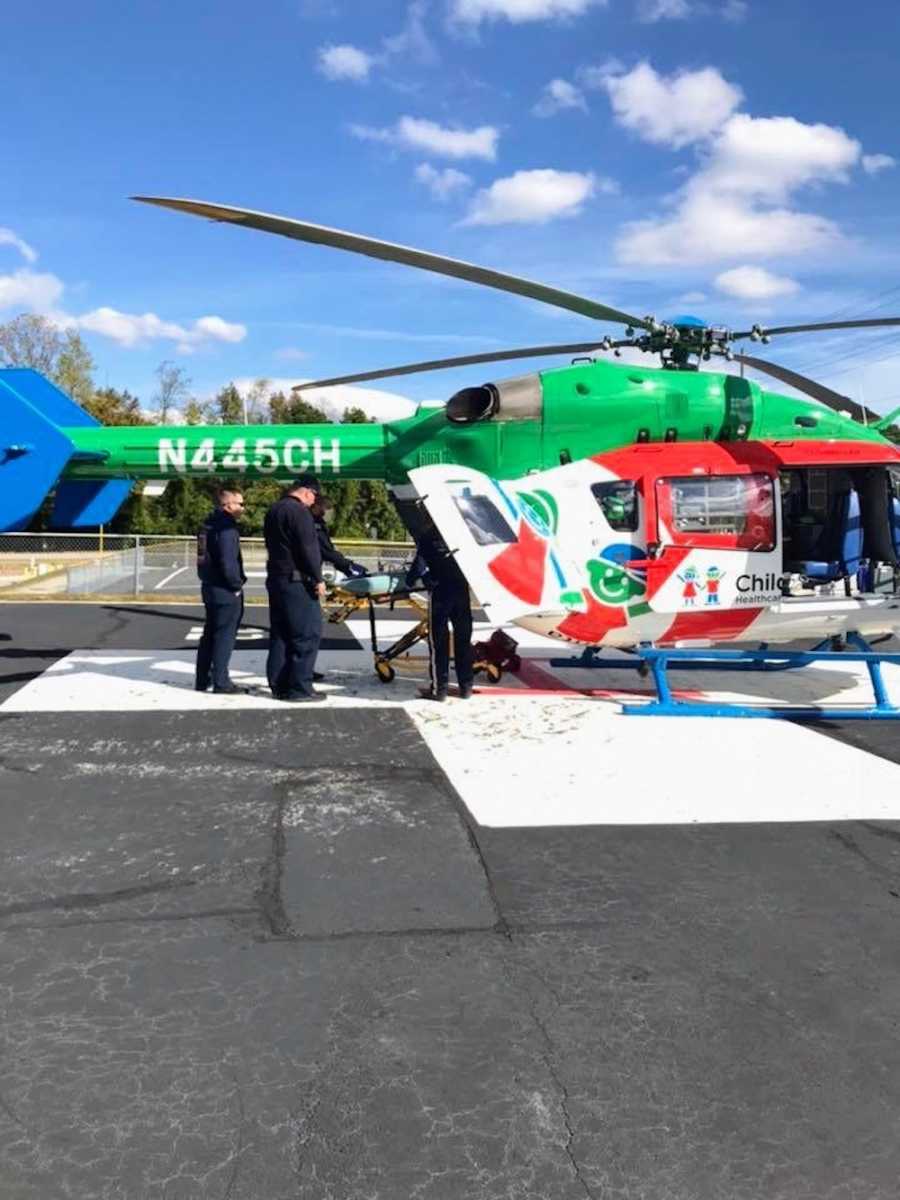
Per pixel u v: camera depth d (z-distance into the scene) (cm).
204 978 293
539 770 533
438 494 680
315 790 489
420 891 362
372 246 595
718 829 438
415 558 770
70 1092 236
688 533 700
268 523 696
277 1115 229
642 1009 279
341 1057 253
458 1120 229
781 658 720
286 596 693
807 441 731
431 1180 209
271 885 365
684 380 734
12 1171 209
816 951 318
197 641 1061
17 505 855
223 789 488
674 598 697
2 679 805
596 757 564
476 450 749
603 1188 207
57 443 858
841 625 721
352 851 403
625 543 701
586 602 697
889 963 310
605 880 376
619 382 731
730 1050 259
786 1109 235
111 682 790
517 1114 231
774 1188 208
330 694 743
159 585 1736
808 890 369
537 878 377
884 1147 222
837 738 620
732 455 709
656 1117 231
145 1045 257
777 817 455
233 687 743
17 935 320
